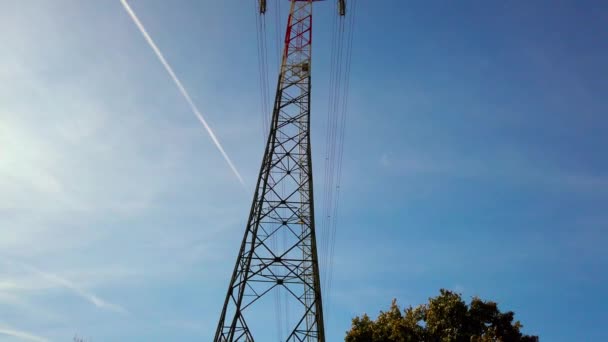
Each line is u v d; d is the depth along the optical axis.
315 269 46.69
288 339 43.53
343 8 61.69
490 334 50.31
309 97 57.78
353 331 58.19
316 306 44.81
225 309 44.03
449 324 53.28
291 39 61.78
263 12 61.88
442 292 56.38
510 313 54.09
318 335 43.53
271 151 53.56
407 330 54.25
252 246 46.97
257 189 50.28
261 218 48.78
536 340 53.28
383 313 58.88
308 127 55.84
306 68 59.50
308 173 52.72
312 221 49.72
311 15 63.53
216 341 42.75
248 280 45.47
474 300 54.91
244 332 43.41
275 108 56.78
